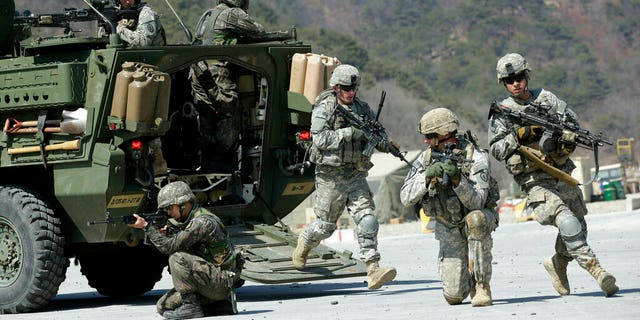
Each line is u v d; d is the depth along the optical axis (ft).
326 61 80.48
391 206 293.23
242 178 83.35
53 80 73.36
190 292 61.05
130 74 71.72
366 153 72.74
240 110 83.41
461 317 55.67
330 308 64.39
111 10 79.77
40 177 77.41
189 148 84.53
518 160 64.44
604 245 117.39
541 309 57.52
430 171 59.72
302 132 81.30
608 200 324.19
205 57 76.89
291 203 83.46
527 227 172.86
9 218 74.69
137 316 66.28
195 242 60.95
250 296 78.54
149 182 74.08
